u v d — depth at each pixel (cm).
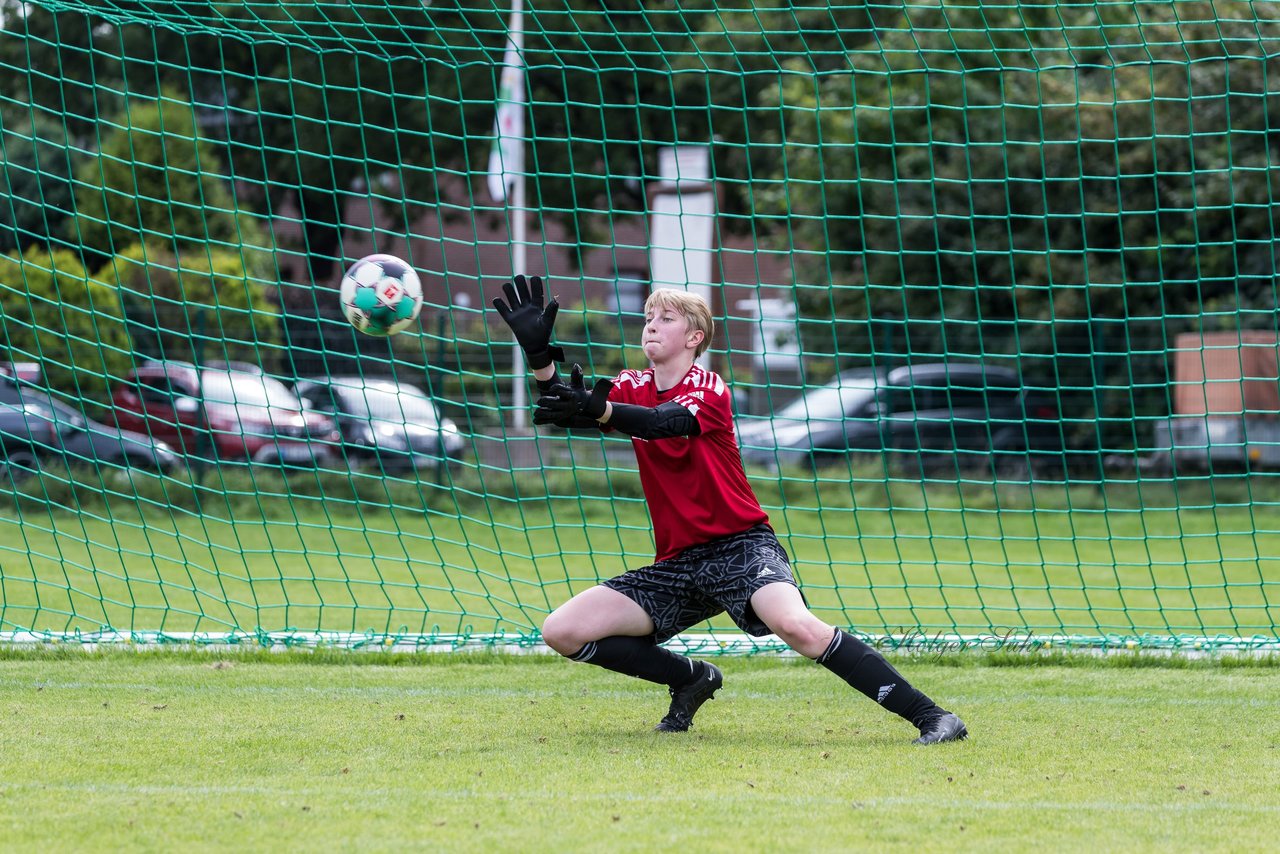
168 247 6938
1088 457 6116
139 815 1334
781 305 7719
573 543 4559
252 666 2294
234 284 6050
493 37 7406
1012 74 6312
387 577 3703
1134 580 3784
